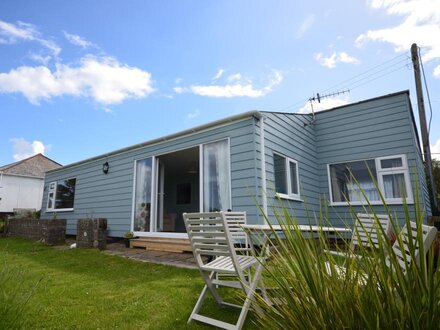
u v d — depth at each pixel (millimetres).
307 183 7129
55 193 10922
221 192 5570
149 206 7012
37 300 2951
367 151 7281
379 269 1069
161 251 6305
